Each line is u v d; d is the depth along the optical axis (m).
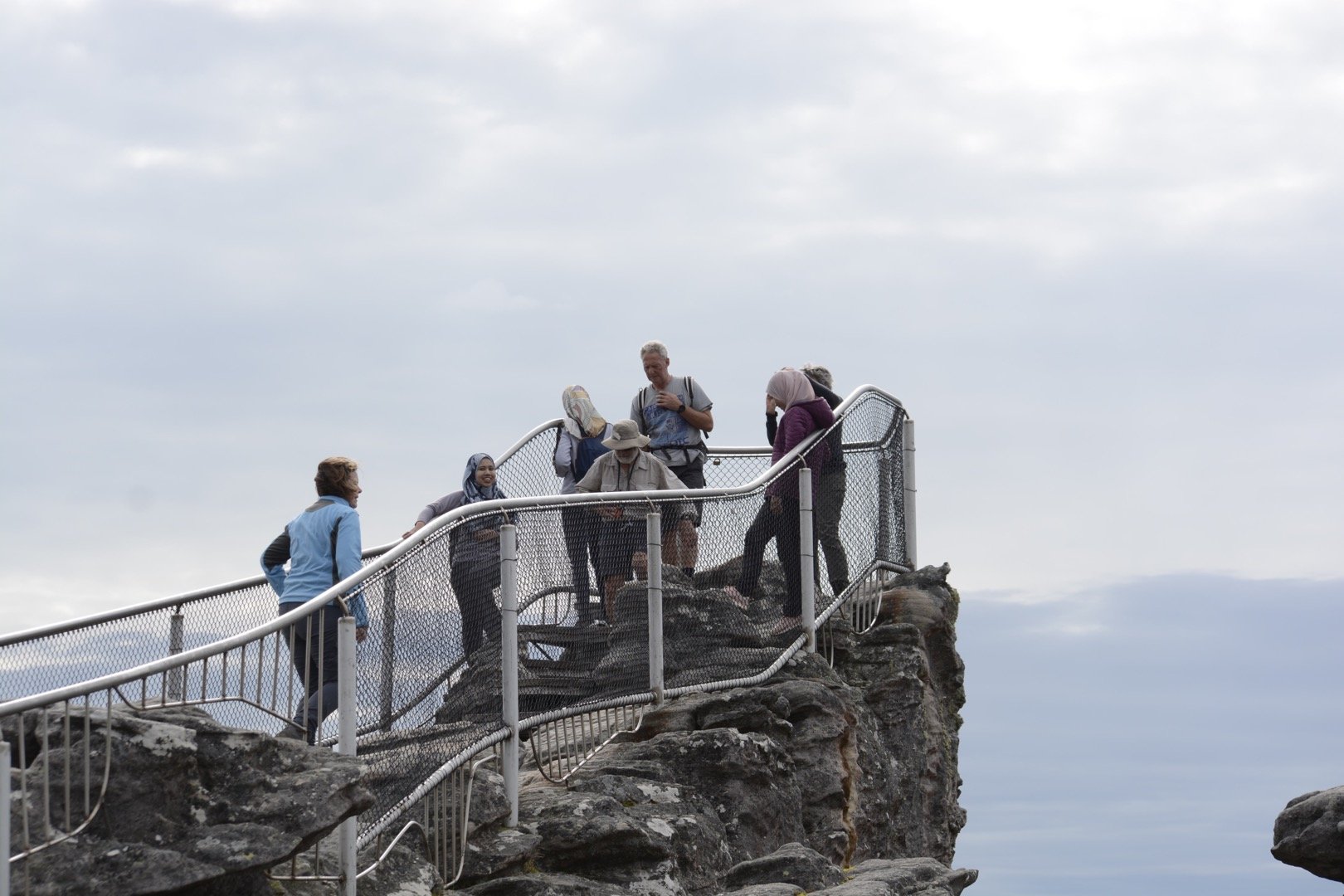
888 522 23.66
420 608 13.50
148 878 10.25
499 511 15.05
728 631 19.02
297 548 14.42
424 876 12.93
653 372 21.62
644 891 14.64
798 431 20.84
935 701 22.75
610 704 16.72
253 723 11.91
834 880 15.91
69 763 10.20
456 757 13.83
